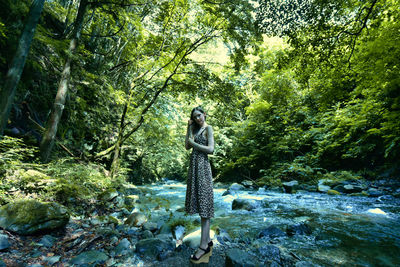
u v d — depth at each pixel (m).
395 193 5.06
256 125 12.25
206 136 1.98
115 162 6.41
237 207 4.48
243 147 12.84
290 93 11.01
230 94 7.15
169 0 5.93
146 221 2.92
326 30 4.54
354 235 2.35
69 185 3.49
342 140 7.71
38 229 2.05
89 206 3.50
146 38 6.64
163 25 6.32
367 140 7.24
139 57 7.05
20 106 4.87
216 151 14.16
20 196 2.70
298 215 3.49
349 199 4.96
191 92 7.09
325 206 4.26
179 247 2.00
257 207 4.36
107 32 8.20
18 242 1.86
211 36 6.39
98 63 8.81
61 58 6.73
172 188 10.99
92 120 7.83
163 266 1.65
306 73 5.57
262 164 12.43
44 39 6.09
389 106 5.94
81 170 4.29
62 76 4.42
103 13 6.12
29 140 4.41
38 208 2.23
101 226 2.62
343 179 6.89
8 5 4.95
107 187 4.78
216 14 5.91
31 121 4.88
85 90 7.89
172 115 10.97
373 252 1.87
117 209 3.79
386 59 4.39
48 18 7.53
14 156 3.39
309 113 10.48
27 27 3.29
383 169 6.69
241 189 9.07
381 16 4.24
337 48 4.77
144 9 7.23
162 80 8.02
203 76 6.74
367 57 4.62
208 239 1.89
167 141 13.61
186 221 3.14
